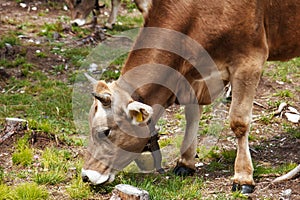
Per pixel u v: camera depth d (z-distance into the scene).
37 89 14.83
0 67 16.09
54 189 9.48
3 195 9.08
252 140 11.78
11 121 11.23
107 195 9.23
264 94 14.53
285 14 9.70
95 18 20.83
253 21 9.09
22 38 18.69
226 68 9.36
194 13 9.06
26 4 23.08
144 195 8.45
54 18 21.80
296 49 10.21
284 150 11.27
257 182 9.70
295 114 13.02
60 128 12.22
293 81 15.55
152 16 9.18
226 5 9.01
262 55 9.28
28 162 10.31
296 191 9.27
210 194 9.35
